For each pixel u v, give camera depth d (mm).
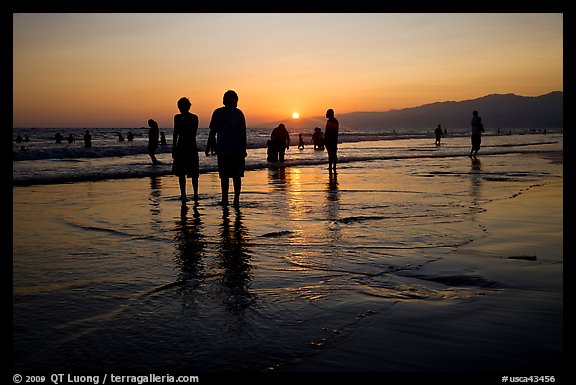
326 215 7145
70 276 4047
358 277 3934
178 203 8805
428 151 30359
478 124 21609
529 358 2408
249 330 2836
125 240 5543
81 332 2828
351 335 2729
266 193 10086
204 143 41844
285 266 4328
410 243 5203
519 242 5199
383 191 10180
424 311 3100
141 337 2752
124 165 19312
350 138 63938
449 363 2371
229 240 5480
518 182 11758
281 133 20344
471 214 7113
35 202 8984
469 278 3846
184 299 3434
